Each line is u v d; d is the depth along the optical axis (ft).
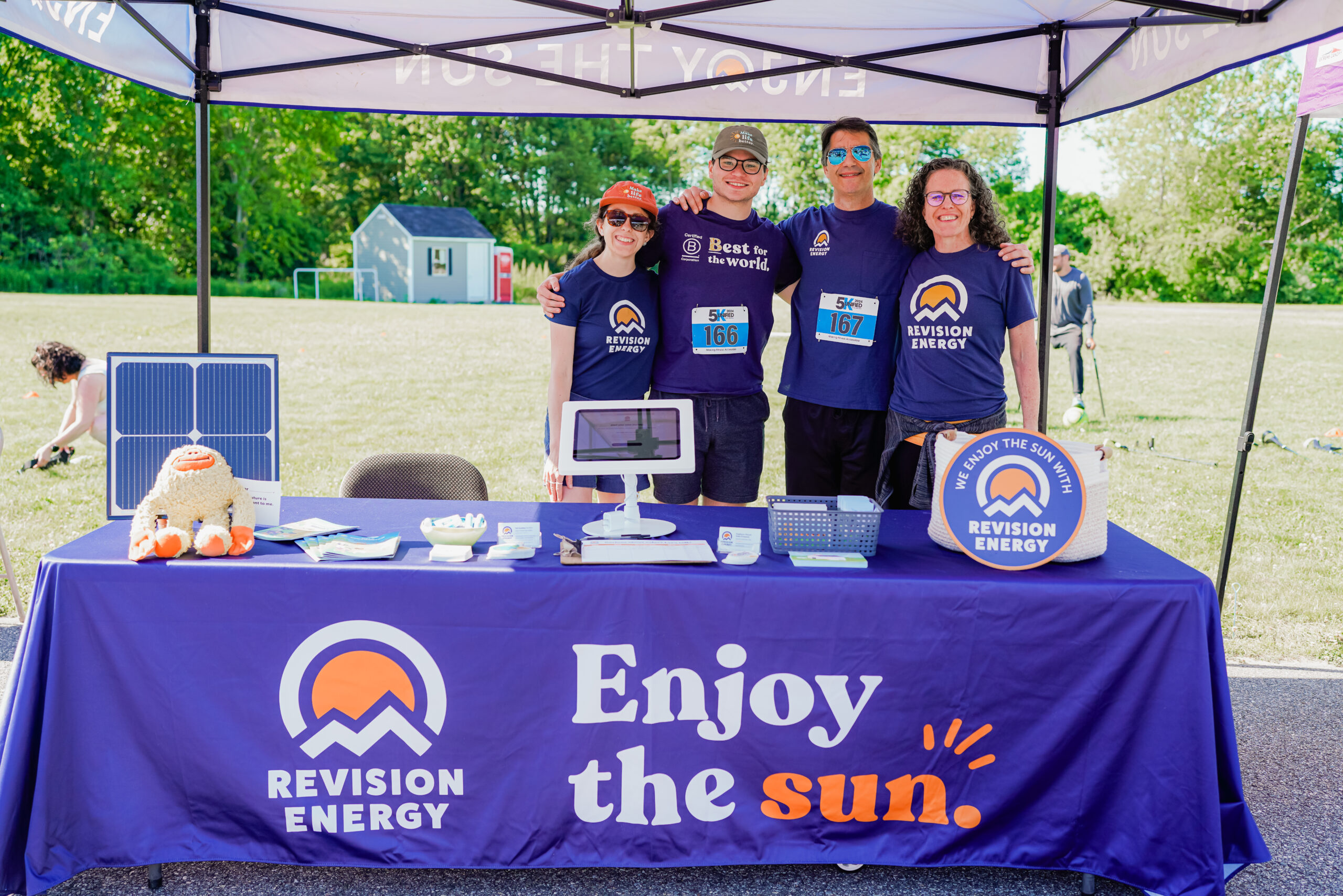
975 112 12.28
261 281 100.68
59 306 59.88
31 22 8.84
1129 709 6.74
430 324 57.41
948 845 7.02
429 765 6.88
